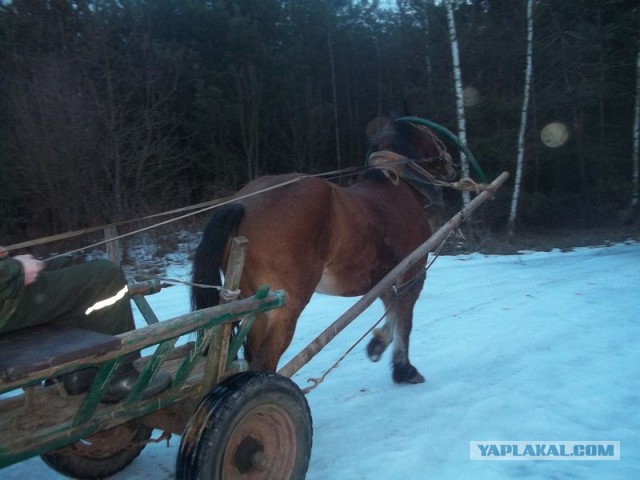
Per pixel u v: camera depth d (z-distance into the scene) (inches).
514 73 705.6
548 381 212.2
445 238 199.0
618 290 356.2
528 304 324.8
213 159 721.6
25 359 93.0
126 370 122.2
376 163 211.3
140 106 584.1
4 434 111.0
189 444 114.5
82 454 143.0
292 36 852.0
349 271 176.7
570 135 719.1
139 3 711.1
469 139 688.4
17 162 492.7
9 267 98.8
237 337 132.4
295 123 788.6
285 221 155.0
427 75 738.8
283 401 128.1
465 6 733.9
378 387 212.2
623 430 173.5
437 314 308.2
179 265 468.4
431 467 154.2
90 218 503.5
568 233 701.3
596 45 684.7
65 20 580.1
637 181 735.1
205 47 759.1
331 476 150.7
